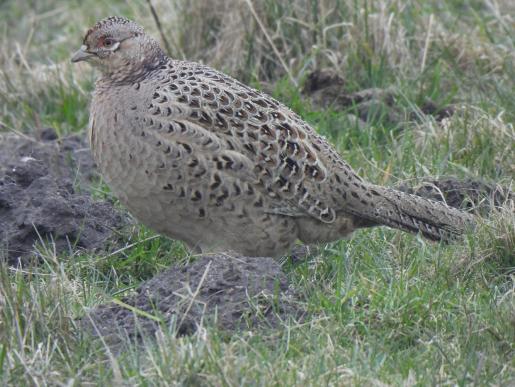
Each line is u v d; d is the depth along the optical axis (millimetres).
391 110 14438
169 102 10430
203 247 10906
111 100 10641
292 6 15805
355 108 14203
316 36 15758
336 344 9172
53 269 10773
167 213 10680
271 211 10648
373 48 15445
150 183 10523
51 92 15898
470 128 13312
